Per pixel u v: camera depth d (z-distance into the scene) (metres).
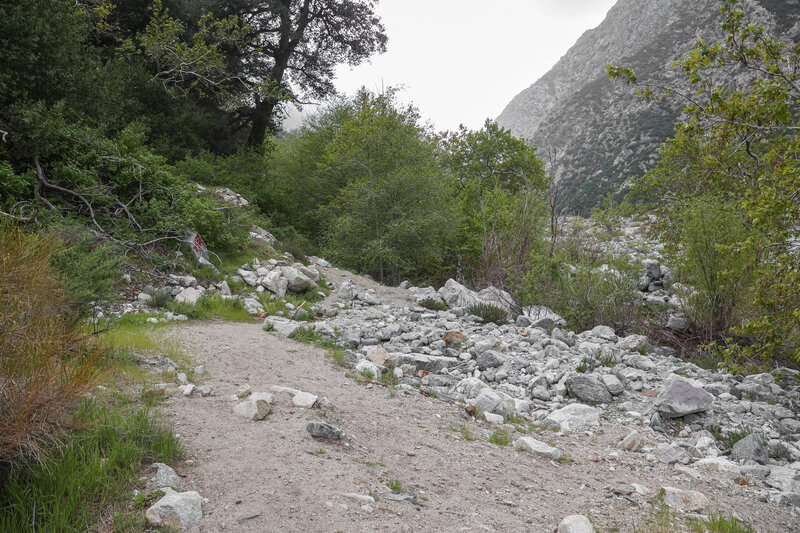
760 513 4.40
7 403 3.05
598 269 12.13
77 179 11.77
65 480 3.16
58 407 3.25
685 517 4.16
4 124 11.31
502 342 9.59
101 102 15.43
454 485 4.28
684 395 6.61
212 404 5.12
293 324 9.41
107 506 3.12
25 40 12.80
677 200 15.52
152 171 13.54
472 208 21.09
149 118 20.86
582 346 9.33
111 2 23.17
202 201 14.90
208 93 26.55
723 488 4.87
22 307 3.43
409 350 9.15
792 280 6.48
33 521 2.79
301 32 28.50
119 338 6.67
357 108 22.69
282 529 3.12
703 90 7.77
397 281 18.56
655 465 5.38
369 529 3.27
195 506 3.15
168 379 5.64
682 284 10.96
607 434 6.21
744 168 13.03
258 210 19.81
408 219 17.75
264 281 12.69
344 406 5.79
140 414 4.20
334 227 18.97
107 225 11.79
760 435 6.14
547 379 7.84
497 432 5.89
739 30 7.32
